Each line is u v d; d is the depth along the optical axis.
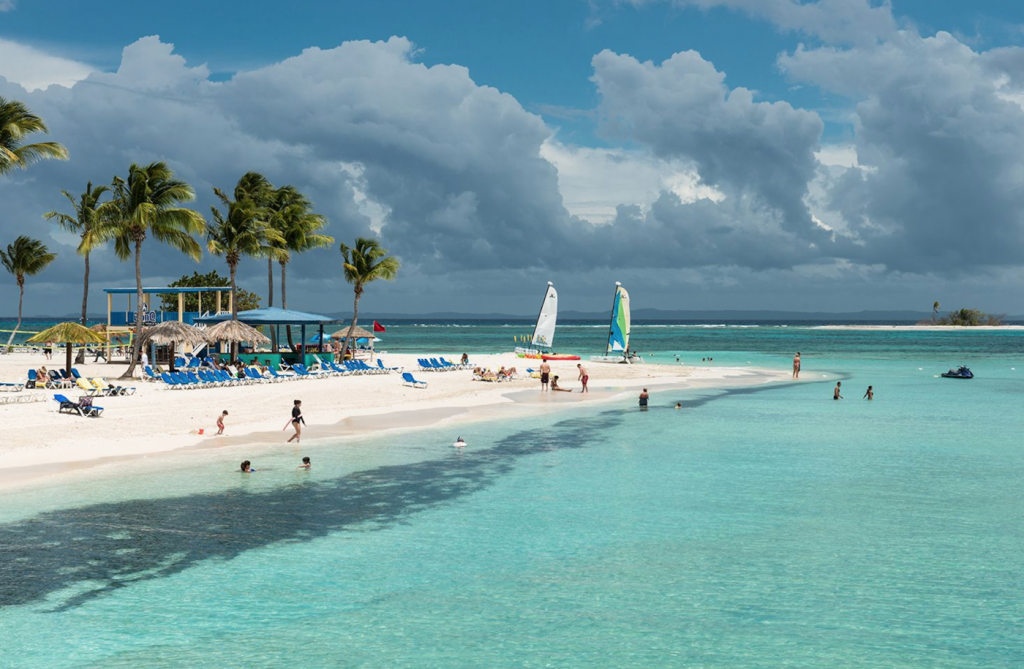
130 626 13.10
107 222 49.34
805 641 12.66
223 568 15.80
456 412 39.75
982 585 15.11
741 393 51.91
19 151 41.09
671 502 21.38
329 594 14.55
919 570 15.95
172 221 49.09
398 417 37.41
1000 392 53.69
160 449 27.64
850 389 55.69
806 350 125.00
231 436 30.78
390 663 11.84
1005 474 25.20
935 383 61.56
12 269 83.31
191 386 44.72
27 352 79.75
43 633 12.80
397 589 14.82
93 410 32.62
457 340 164.62
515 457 27.83
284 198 69.31
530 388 52.81
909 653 12.24
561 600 14.34
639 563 16.34
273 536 17.95
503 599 14.38
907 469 26.03
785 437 32.78
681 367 75.56
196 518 19.25
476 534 18.28
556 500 21.61
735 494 22.41
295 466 25.62
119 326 67.69
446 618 13.52
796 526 19.06
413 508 20.58
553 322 79.12
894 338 198.38
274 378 50.28
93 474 23.62
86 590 14.59
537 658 12.03
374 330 83.50
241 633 12.88
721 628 13.14
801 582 15.25
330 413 38.03
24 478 22.86
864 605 14.14
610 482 23.83
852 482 23.94
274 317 58.91
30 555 16.41
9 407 34.72
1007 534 18.42
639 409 42.09
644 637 12.77
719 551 17.14
